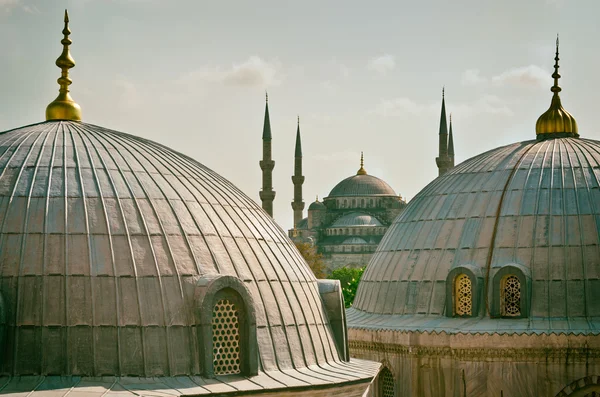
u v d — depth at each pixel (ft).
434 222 113.39
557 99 122.11
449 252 108.99
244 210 83.46
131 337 68.74
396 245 117.08
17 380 66.08
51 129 81.87
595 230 102.94
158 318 69.92
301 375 74.74
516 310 102.58
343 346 84.02
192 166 85.15
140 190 76.07
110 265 70.38
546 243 103.24
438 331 103.04
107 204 73.67
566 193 106.52
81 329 68.03
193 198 78.69
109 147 80.23
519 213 106.42
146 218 74.08
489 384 100.12
